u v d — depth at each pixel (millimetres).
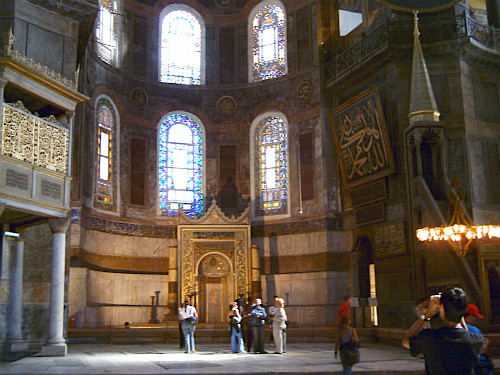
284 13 26078
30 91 12297
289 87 25266
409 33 19953
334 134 22859
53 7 13461
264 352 14109
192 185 25859
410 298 18750
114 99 24016
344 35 24203
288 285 23703
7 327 13258
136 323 23109
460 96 19656
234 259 23797
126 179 24125
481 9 23125
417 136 18453
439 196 18328
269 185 25469
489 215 19172
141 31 25594
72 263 19953
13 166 11680
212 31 26984
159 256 24438
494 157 20000
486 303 16250
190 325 14453
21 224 13562
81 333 18094
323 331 19016
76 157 20609
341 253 22906
